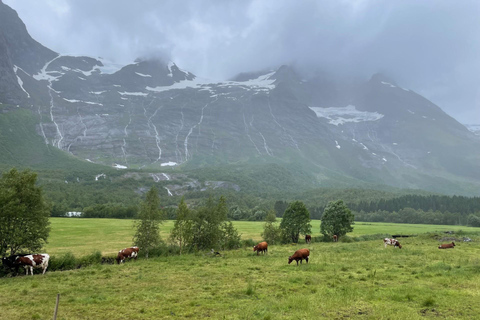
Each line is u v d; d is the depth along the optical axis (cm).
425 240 6238
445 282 2133
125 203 17862
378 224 12756
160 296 1912
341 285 2106
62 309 1686
